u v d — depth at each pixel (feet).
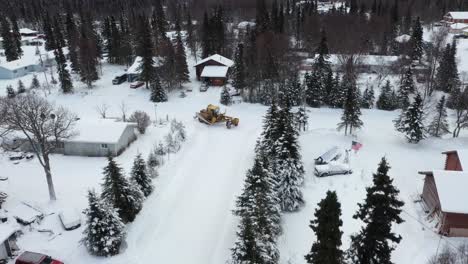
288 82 208.74
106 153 137.69
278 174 106.11
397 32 336.70
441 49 254.47
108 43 280.31
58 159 136.46
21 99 144.97
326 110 195.62
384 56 268.00
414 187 118.01
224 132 163.63
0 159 135.13
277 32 287.48
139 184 108.99
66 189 114.73
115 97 216.33
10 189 115.03
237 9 459.32
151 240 93.25
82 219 99.19
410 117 146.92
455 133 161.48
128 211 97.40
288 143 109.09
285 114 125.80
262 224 83.25
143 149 143.74
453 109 192.95
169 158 135.54
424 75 229.86
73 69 260.62
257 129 166.91
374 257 67.31
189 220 101.50
